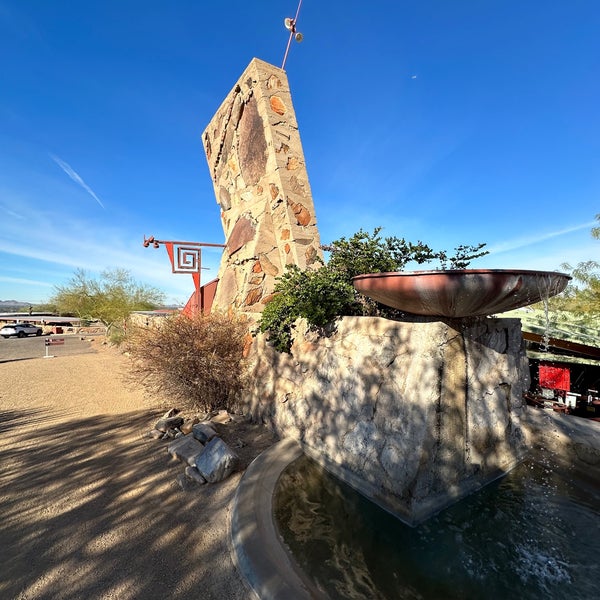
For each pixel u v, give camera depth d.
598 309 5.86
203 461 2.96
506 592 1.77
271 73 4.97
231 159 5.90
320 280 3.40
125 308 17.12
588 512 2.44
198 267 6.19
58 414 4.75
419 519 2.24
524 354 3.40
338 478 2.79
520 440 3.24
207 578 1.85
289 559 1.88
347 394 2.91
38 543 2.12
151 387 4.82
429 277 1.94
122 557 2.01
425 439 2.28
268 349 4.01
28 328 23.77
